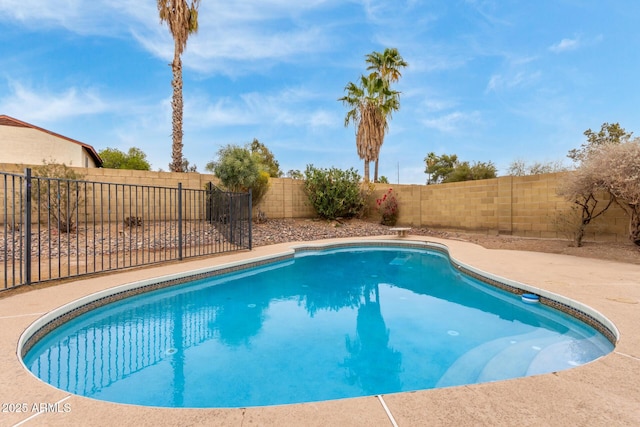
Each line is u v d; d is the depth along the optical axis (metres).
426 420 1.60
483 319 3.98
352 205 13.66
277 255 7.57
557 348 3.08
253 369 2.78
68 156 14.84
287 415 1.66
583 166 7.01
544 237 8.69
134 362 2.90
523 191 9.23
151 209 9.82
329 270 6.97
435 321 3.93
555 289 4.09
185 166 21.45
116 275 5.17
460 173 19.50
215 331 3.68
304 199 13.45
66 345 3.27
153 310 4.41
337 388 2.47
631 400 1.77
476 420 1.60
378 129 17.14
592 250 6.89
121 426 1.58
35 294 4.02
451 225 11.46
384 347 3.20
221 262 6.42
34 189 7.93
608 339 2.98
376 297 5.03
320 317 4.15
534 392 1.86
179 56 11.66
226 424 1.59
